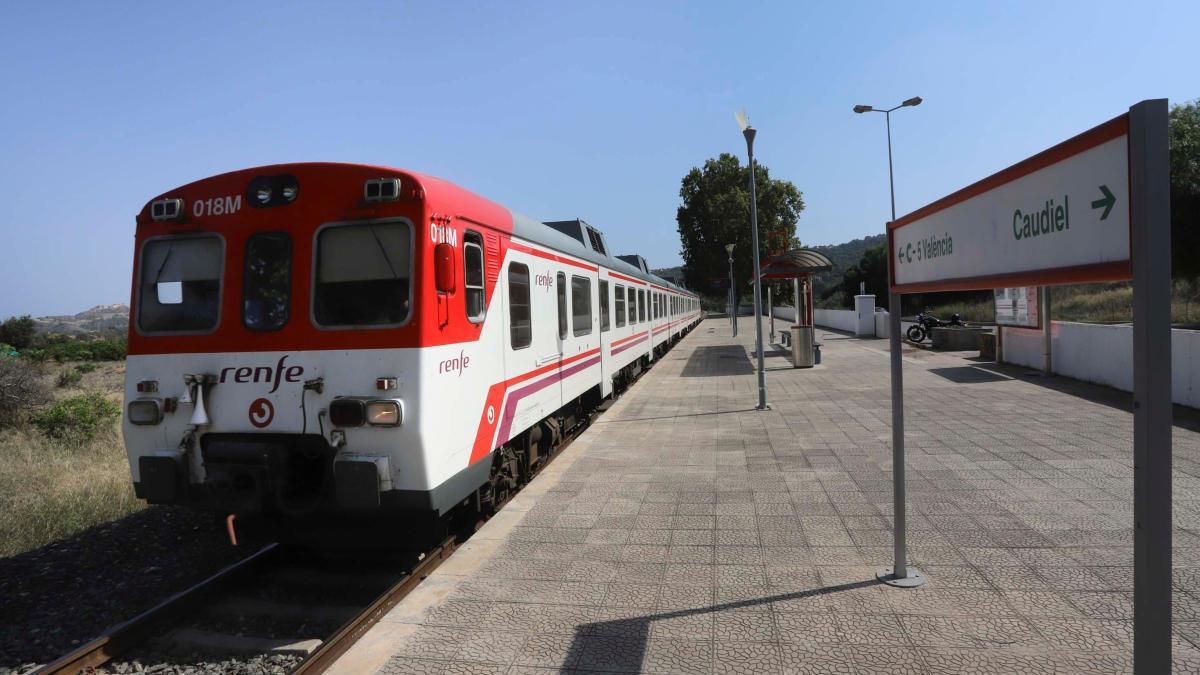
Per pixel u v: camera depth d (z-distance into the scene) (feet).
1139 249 6.82
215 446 16.22
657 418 37.93
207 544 21.29
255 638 14.75
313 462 16.37
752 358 73.92
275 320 16.34
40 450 36.04
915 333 80.48
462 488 17.44
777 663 11.66
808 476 23.84
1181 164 79.71
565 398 29.14
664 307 79.25
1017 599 13.61
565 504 21.54
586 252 34.19
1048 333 46.50
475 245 18.75
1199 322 74.23
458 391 17.19
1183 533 16.66
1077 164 7.81
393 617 13.88
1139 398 7.08
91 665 13.71
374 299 15.92
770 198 183.83
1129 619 12.64
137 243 17.43
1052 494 20.43
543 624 13.41
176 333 16.81
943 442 27.96
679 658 11.95
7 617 16.57
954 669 11.20
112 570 19.52
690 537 18.19
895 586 14.46
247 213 16.75
